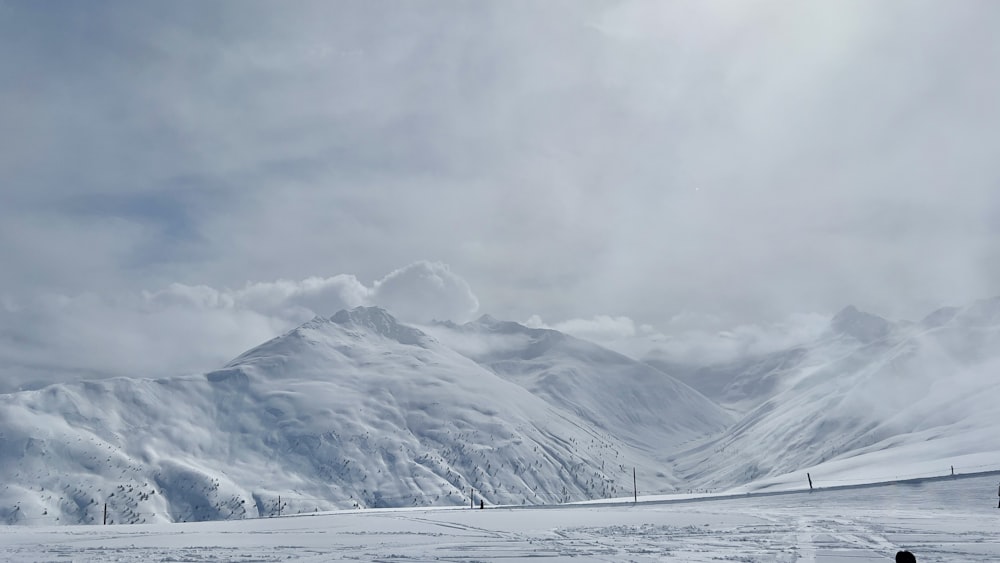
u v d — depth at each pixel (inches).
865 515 2172.7
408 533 1971.0
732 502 3292.3
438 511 3284.9
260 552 1545.3
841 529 1775.3
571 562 1293.1
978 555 1262.3
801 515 2278.5
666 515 2488.9
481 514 2800.2
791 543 1521.9
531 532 1936.5
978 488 2896.2
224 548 1635.1
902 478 3895.2
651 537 1724.9
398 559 1385.3
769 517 2250.2
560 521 2321.6
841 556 1301.7
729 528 1914.4
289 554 1499.8
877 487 3346.5
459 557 1400.1
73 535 2060.8
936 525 1796.3
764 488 4977.9
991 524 1800.0
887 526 1804.9
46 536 2026.3
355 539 1818.4
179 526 2427.4
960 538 1515.7
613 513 2709.2
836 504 2714.1
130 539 1899.6
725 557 1326.3
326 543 1721.2
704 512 2625.5
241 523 2536.9
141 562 1382.9
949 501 2549.2
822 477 5019.7
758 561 1266.0
